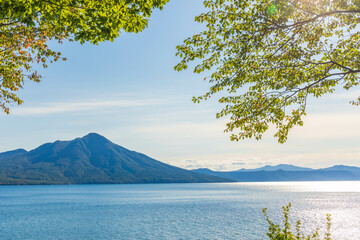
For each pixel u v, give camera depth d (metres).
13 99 14.17
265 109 11.35
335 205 122.25
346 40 11.43
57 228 68.12
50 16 8.87
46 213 100.88
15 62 13.72
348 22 11.07
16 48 13.08
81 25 9.25
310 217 82.19
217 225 69.12
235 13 9.86
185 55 10.70
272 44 10.76
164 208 114.38
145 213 97.25
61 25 9.84
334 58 11.06
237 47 10.52
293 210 101.94
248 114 11.56
